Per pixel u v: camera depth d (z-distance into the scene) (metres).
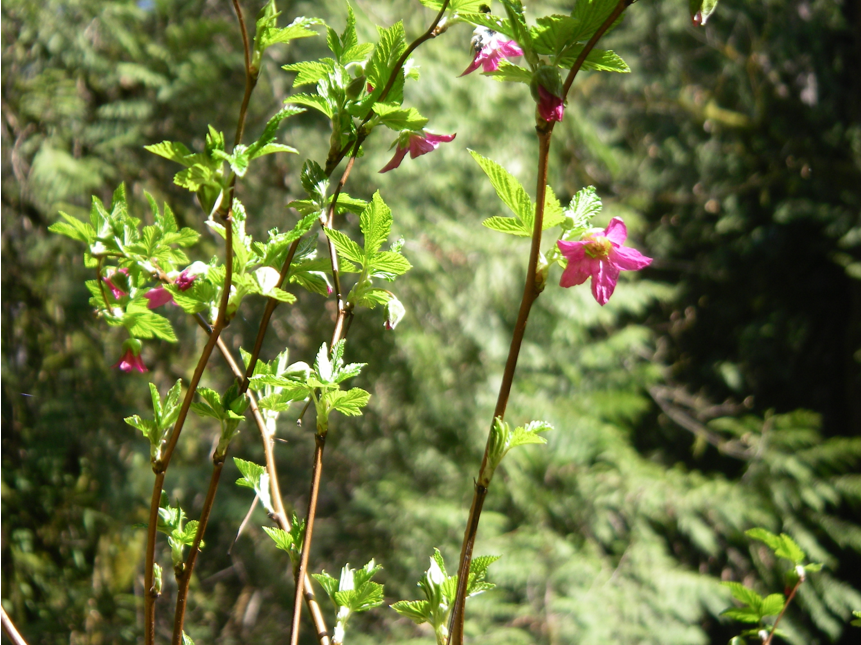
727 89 3.65
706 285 3.66
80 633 2.00
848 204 3.33
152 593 0.41
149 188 2.38
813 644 2.83
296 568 0.45
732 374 3.37
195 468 2.37
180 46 2.46
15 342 2.10
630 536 2.84
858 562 3.18
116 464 2.16
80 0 2.31
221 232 0.39
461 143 2.63
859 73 3.55
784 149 3.46
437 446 2.74
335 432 2.71
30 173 2.14
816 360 3.54
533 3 2.59
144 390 2.26
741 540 2.83
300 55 2.53
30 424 2.09
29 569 1.96
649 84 3.65
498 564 2.51
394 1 2.67
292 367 0.44
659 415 3.43
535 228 0.38
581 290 2.84
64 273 2.15
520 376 2.84
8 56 2.22
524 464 2.73
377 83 0.47
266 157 2.53
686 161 3.64
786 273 3.54
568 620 2.53
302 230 0.42
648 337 3.18
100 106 2.38
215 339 0.40
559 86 0.38
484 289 2.73
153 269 0.44
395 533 2.62
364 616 2.53
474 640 2.40
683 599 2.63
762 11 3.62
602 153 2.87
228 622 2.50
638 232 3.38
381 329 2.54
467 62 2.70
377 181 2.54
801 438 2.99
